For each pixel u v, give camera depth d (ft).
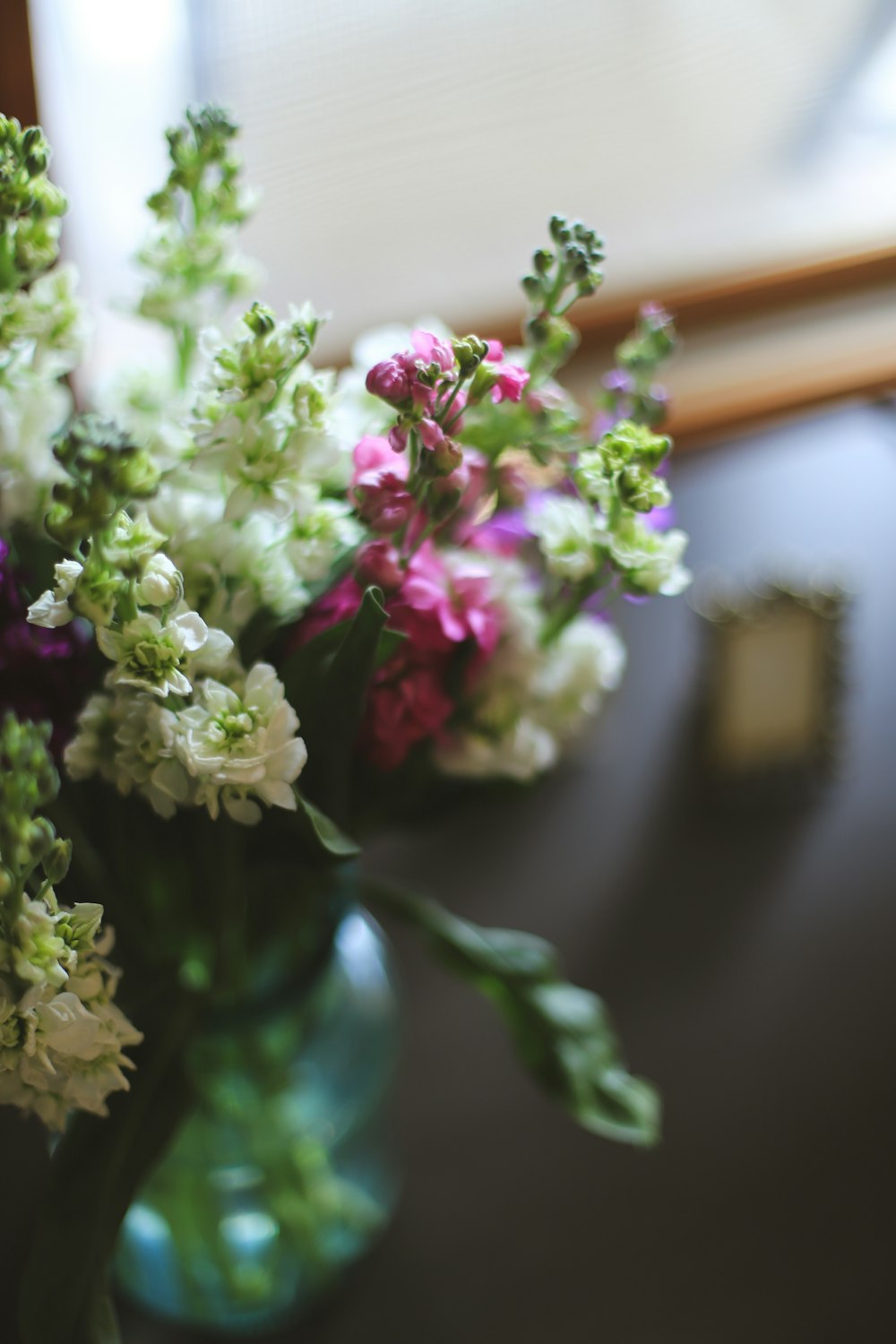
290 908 1.77
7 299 1.62
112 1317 1.72
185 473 1.67
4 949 1.47
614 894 2.41
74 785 1.69
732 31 2.59
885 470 2.95
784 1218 2.14
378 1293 2.10
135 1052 1.77
